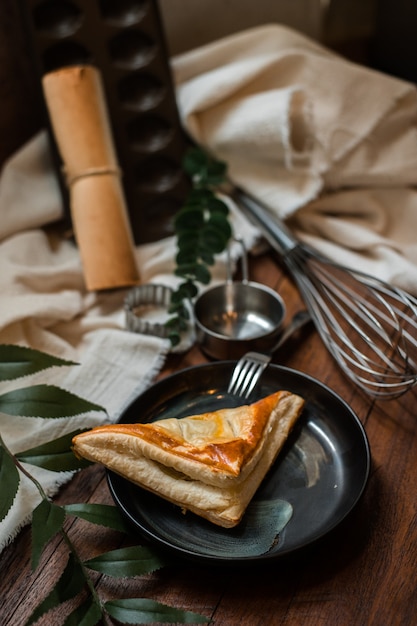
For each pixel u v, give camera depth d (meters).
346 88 0.89
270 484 0.61
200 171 0.86
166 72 0.91
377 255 0.83
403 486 0.62
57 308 0.75
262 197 0.87
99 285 0.78
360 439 0.61
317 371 0.72
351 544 0.58
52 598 0.53
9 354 0.62
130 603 0.53
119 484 0.59
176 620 0.53
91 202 0.79
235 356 0.71
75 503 0.62
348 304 0.74
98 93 0.82
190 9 1.02
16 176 0.89
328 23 1.06
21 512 0.60
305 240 0.85
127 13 0.90
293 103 0.86
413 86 0.89
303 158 0.86
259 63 0.89
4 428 0.67
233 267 0.83
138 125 0.91
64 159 0.82
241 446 0.58
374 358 0.73
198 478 0.57
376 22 1.03
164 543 0.54
